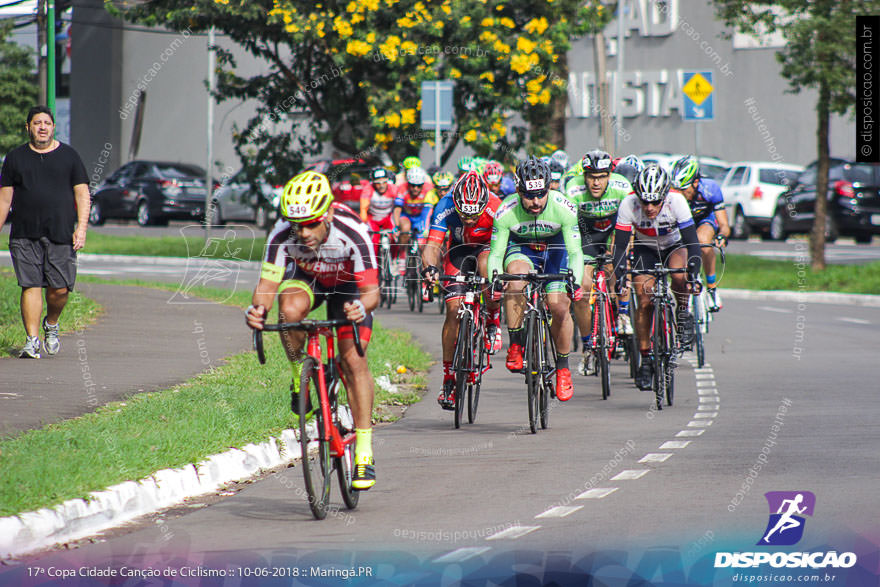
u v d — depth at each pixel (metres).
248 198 84.88
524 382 39.41
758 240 109.56
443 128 63.53
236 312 51.97
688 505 21.17
